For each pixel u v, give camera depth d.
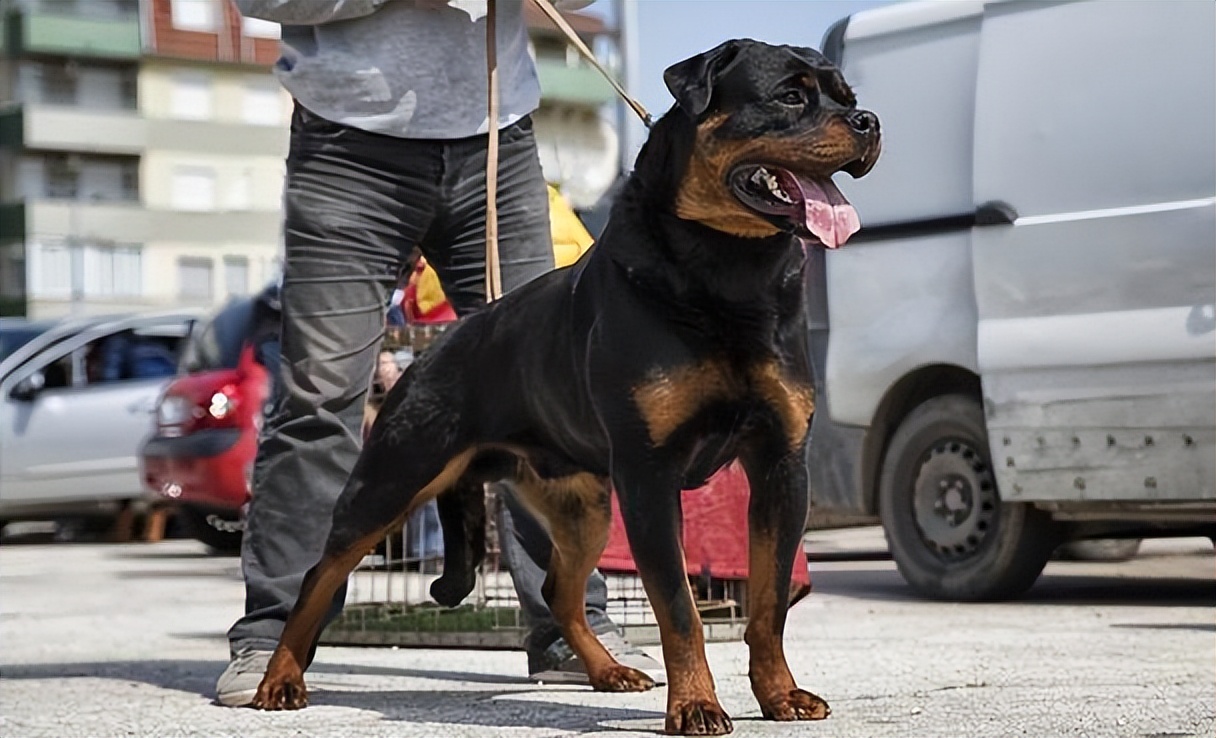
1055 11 8.64
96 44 57.00
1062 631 7.39
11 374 15.73
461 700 5.53
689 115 4.50
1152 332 8.16
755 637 4.89
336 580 5.41
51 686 6.12
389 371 8.95
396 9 5.83
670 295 4.57
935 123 9.10
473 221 5.99
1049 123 8.60
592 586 6.08
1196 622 7.70
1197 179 8.09
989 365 8.73
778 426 4.73
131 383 16.00
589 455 5.07
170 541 16.52
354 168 5.82
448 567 5.50
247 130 59.19
